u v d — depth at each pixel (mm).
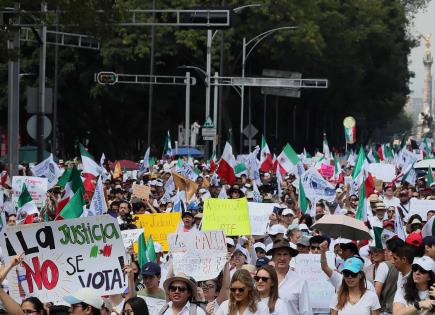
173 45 123938
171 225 32844
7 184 54000
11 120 58250
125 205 36562
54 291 22281
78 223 22469
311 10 131625
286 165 60594
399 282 23141
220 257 24938
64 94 125562
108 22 56281
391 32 161625
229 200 32500
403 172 61750
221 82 112125
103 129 132000
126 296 24266
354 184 50906
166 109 131125
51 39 120312
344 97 162750
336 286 25734
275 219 36125
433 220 29312
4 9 54750
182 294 21250
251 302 20844
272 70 128000
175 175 46156
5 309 20969
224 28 59781
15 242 22094
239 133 148875
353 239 29969
